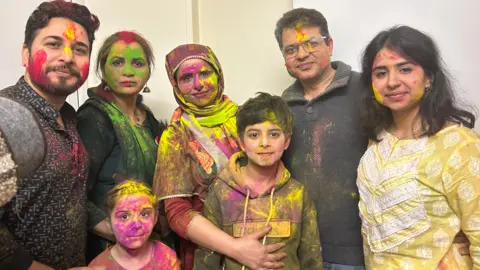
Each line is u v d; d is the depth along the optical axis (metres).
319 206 1.46
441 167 1.13
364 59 1.33
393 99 1.23
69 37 1.25
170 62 1.56
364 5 1.77
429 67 1.21
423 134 1.21
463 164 1.10
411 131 1.25
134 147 1.53
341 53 1.80
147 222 1.29
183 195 1.40
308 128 1.50
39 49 1.21
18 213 1.07
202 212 1.40
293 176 1.50
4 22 2.04
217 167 1.45
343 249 1.44
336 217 1.45
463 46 1.63
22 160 1.05
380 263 1.24
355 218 1.43
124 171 1.51
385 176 1.23
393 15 1.73
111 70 1.62
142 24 2.28
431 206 1.16
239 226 1.30
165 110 2.27
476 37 1.61
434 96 1.20
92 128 1.49
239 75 2.26
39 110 1.17
